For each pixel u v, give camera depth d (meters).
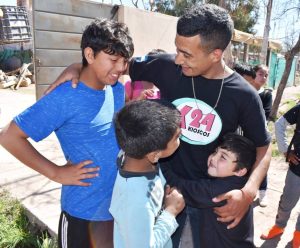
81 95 1.56
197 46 1.55
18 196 3.60
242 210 1.69
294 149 2.90
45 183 3.95
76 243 1.75
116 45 1.47
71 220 1.72
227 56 6.84
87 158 1.64
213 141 1.83
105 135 1.65
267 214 3.72
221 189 1.76
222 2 10.00
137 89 2.70
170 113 1.41
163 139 1.37
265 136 1.80
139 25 5.80
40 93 4.65
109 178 1.69
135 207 1.36
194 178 1.90
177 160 1.91
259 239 3.24
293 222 3.57
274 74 18.62
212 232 1.81
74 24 4.82
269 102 3.86
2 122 6.79
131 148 1.37
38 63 4.55
